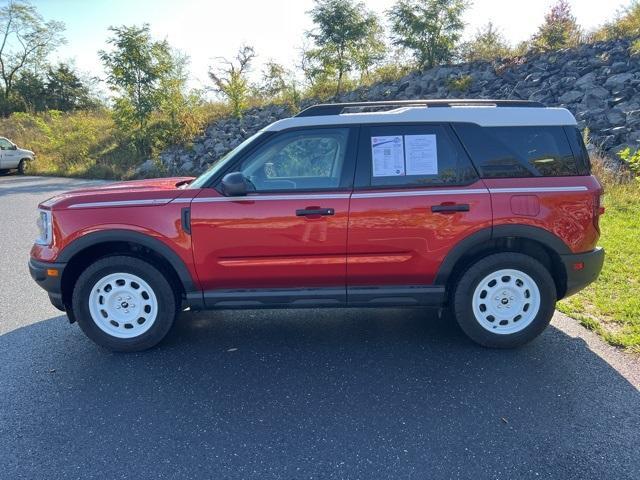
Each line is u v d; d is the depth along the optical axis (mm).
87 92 38812
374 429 3098
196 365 4012
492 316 4203
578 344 4238
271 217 4000
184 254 4066
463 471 2701
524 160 4098
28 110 32438
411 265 4094
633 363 3879
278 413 3301
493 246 4250
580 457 2797
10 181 17969
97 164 19328
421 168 4102
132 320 4234
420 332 4590
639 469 2695
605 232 7168
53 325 4887
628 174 9625
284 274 4121
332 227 4012
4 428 3172
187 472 2736
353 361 4031
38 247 4270
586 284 4207
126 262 4121
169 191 4148
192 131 18609
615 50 13773
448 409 3301
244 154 4164
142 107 18109
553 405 3320
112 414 3318
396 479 2652
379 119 4148
